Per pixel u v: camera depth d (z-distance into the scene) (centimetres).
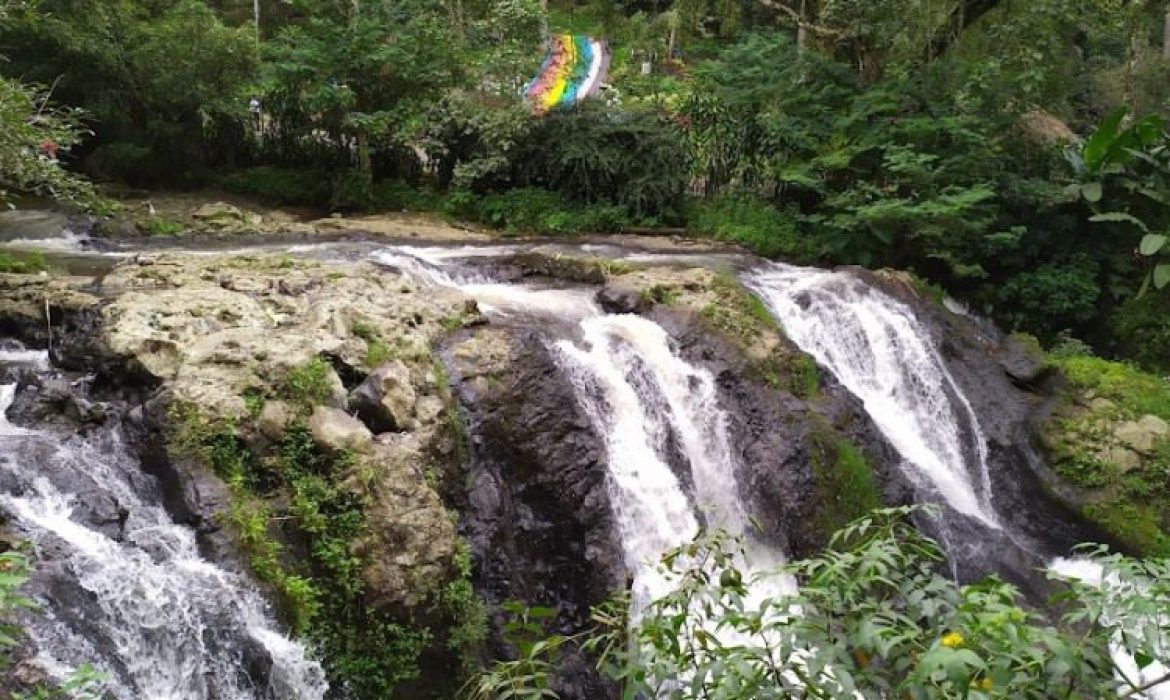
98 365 678
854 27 1545
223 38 1469
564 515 753
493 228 1505
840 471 902
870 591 279
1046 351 1336
